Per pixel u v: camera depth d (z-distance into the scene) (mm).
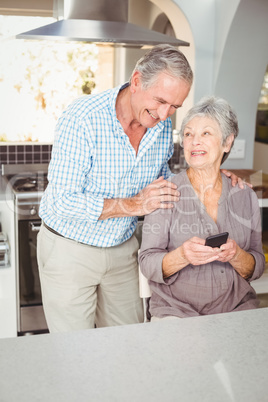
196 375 981
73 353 1051
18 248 2807
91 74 3910
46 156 3666
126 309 1938
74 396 910
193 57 3221
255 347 1090
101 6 2662
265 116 5000
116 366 1006
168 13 3275
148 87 1514
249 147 3396
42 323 2910
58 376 969
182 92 1526
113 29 2594
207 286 1646
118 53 3943
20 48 3682
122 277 1885
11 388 929
